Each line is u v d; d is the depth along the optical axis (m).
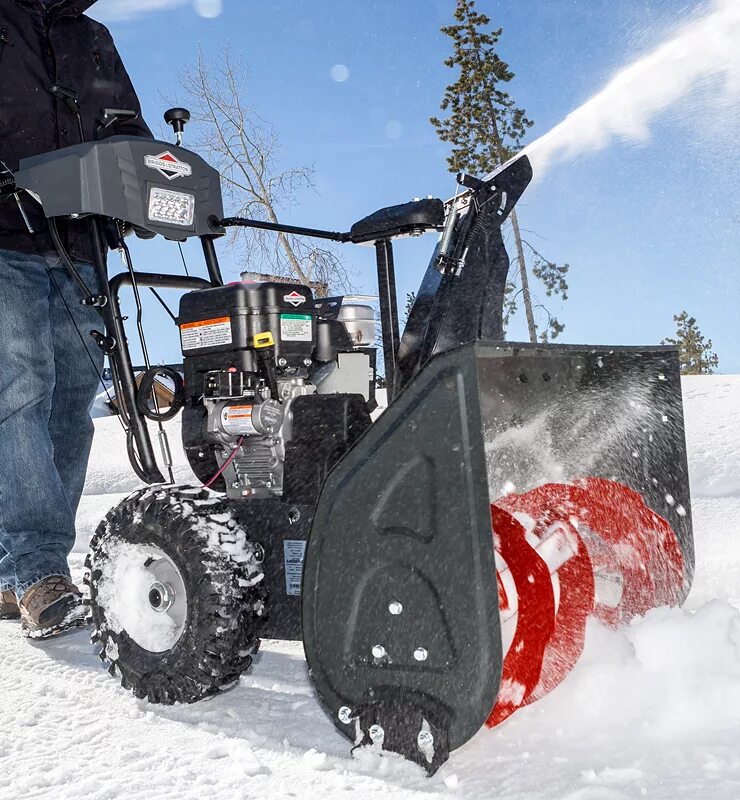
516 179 2.83
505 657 2.04
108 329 2.92
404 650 1.80
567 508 2.51
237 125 17.73
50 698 2.45
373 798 1.68
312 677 1.93
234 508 2.47
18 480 3.18
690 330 33.25
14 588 3.15
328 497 1.90
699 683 2.04
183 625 2.31
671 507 2.65
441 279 2.74
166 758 1.95
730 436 6.34
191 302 2.62
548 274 20.12
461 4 23.94
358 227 2.78
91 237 2.95
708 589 3.01
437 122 24.34
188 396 2.66
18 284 3.24
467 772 1.78
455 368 1.75
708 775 1.69
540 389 2.49
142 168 2.90
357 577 1.86
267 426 2.49
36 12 3.39
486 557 1.70
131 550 2.41
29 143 3.31
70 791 1.78
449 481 1.75
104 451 8.80
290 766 1.87
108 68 3.62
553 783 1.70
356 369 2.79
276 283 2.56
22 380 3.23
